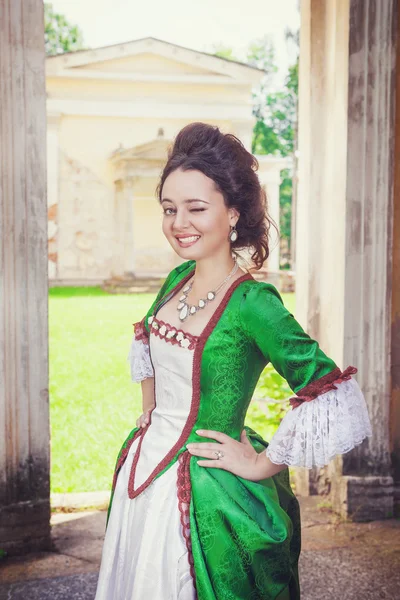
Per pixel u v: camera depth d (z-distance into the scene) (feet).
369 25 10.42
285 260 85.92
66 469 14.07
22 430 9.81
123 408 19.40
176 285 5.59
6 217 9.41
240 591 4.67
